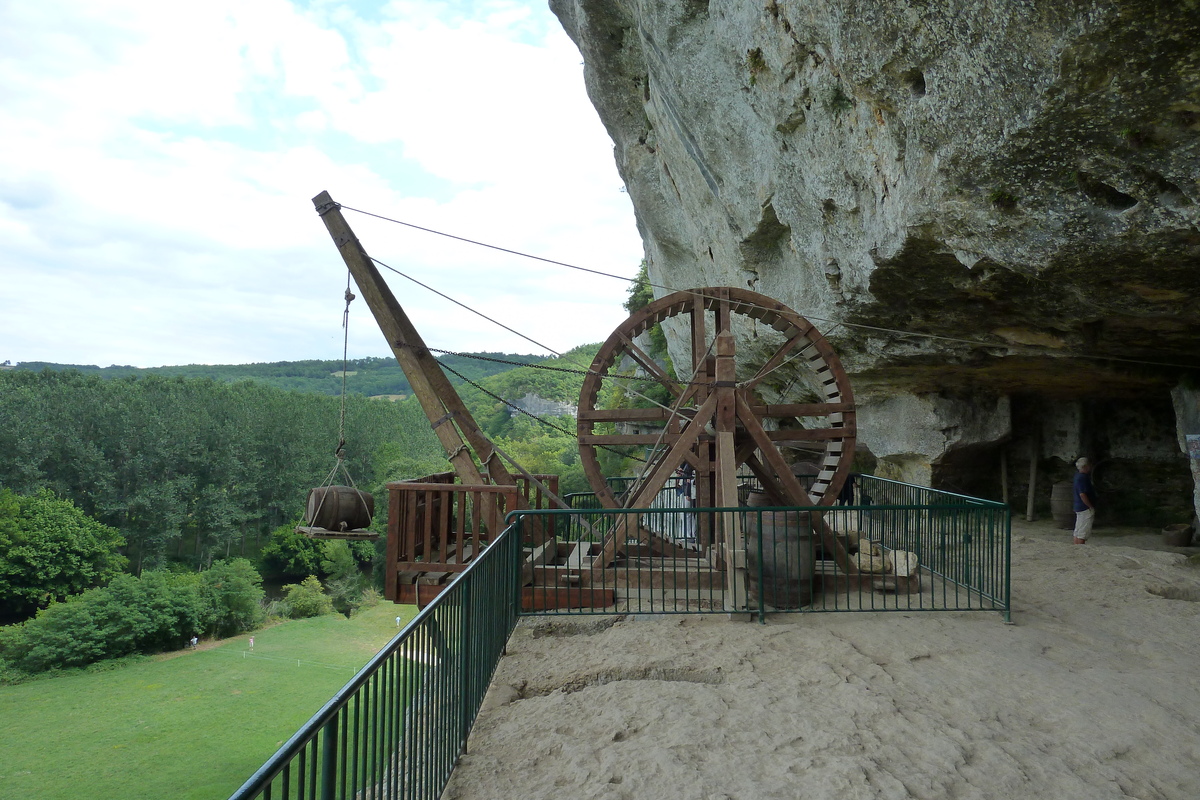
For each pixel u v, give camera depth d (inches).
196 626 1662.2
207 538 2452.0
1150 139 167.0
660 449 380.5
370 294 333.7
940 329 370.3
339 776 94.4
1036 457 556.7
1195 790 137.6
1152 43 146.3
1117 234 197.8
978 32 175.9
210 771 971.9
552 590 277.4
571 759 146.3
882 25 201.8
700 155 423.8
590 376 351.3
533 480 342.6
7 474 2118.6
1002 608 262.2
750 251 450.0
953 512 265.0
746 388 353.7
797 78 284.2
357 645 1716.3
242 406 2864.2
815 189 320.5
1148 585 313.1
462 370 5649.6
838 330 424.8
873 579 280.4
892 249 285.3
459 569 284.8
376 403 3555.6
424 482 307.7
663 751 147.3
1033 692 183.8
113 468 2354.8
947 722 164.7
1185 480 500.4
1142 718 168.4
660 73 408.8
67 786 924.6
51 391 2411.4
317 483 2755.9
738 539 291.9
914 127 217.0
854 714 167.2
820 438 352.8
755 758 145.4
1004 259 238.8
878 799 129.5
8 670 1403.8
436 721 130.0
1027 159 191.3
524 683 194.1
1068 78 161.3
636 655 211.3
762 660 206.7
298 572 2412.6
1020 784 136.9
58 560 1840.6
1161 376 401.4
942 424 514.0
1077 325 320.5
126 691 1321.4
